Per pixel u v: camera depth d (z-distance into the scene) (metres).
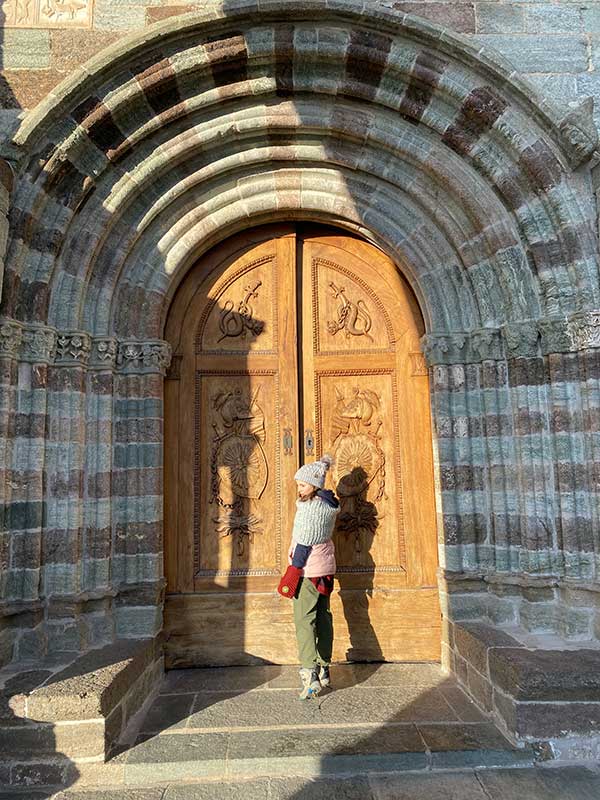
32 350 4.76
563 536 4.66
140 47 4.84
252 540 5.39
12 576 4.50
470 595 5.02
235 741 3.86
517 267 5.07
